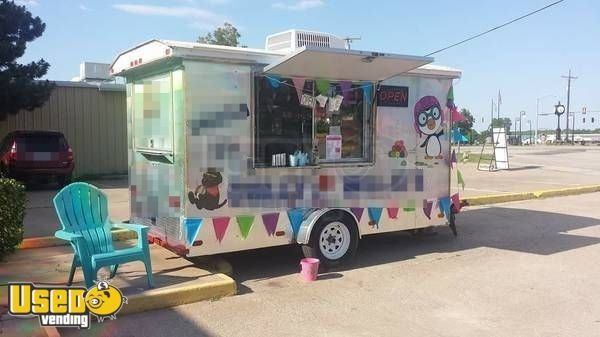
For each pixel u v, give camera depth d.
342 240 7.11
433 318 5.29
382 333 4.89
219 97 6.24
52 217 10.34
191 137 6.11
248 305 5.62
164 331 4.89
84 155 18.16
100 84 18.17
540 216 11.30
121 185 16.06
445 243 8.62
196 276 6.21
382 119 7.58
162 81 6.52
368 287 6.27
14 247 7.12
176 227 6.32
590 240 8.89
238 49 6.31
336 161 7.18
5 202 6.89
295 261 7.39
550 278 6.66
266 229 6.63
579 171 22.98
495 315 5.38
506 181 18.39
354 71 6.91
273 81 6.60
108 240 5.80
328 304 5.67
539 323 5.16
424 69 7.91
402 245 8.47
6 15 15.54
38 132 14.80
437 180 8.30
